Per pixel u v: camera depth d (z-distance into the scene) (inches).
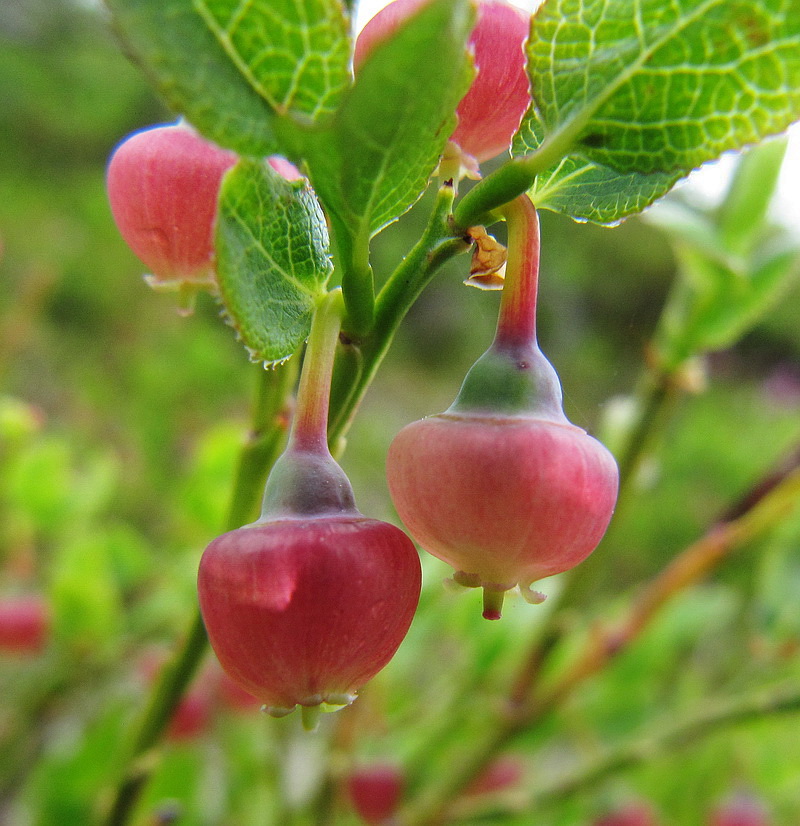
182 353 10.4
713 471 11.1
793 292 16.2
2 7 18.5
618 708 3.3
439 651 3.5
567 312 14.1
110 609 3.2
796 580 3.0
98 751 2.8
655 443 2.5
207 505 3.1
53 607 3.2
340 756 2.7
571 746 3.7
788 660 3.0
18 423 4.0
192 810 2.9
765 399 14.2
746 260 2.4
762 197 2.4
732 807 3.3
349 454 9.5
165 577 3.4
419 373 14.1
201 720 2.9
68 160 16.7
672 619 3.2
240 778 3.2
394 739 3.0
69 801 2.8
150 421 9.1
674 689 3.7
